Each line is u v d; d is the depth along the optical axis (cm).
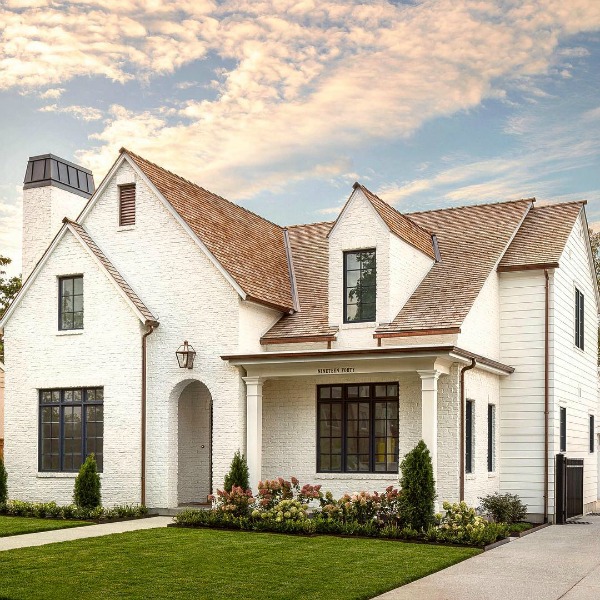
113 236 2261
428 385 1848
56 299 2295
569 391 2398
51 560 1359
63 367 2259
